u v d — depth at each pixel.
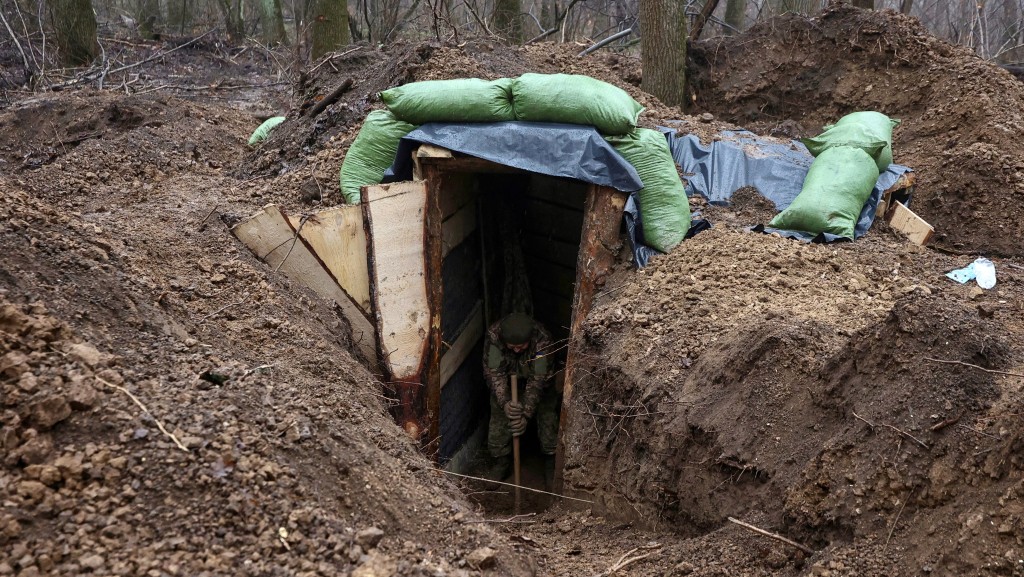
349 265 5.70
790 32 10.12
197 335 3.75
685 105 10.27
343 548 2.63
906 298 3.59
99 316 3.28
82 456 2.54
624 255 6.06
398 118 6.41
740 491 3.88
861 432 3.38
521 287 7.89
